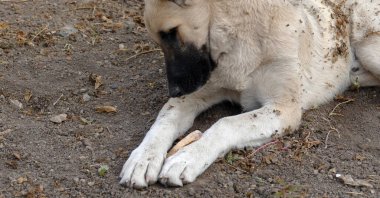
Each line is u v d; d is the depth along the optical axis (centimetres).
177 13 306
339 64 338
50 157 303
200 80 315
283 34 316
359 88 344
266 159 304
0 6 388
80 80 344
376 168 302
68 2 396
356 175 299
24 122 319
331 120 326
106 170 297
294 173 299
